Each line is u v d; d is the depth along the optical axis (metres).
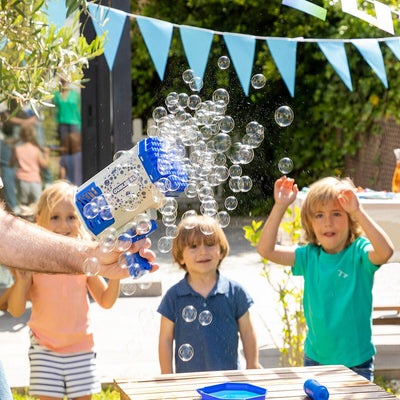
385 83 2.55
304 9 2.42
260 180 8.05
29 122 4.55
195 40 2.39
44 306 2.47
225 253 2.55
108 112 4.64
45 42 1.26
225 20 8.84
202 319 2.18
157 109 1.94
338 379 1.89
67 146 4.63
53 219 2.54
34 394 2.43
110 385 3.18
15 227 1.53
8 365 3.41
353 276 2.50
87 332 2.52
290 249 2.68
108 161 4.68
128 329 4.03
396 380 3.34
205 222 2.47
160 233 6.44
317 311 2.52
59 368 2.45
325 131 8.51
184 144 1.73
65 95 4.58
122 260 1.48
